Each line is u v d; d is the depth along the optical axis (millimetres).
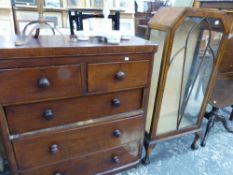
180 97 1229
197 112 1334
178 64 1106
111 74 803
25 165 832
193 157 1354
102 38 856
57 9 1280
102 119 909
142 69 867
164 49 959
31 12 1179
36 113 754
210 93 1251
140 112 997
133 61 826
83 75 754
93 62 748
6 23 1153
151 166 1263
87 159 983
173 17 914
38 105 743
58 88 731
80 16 1029
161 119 1228
